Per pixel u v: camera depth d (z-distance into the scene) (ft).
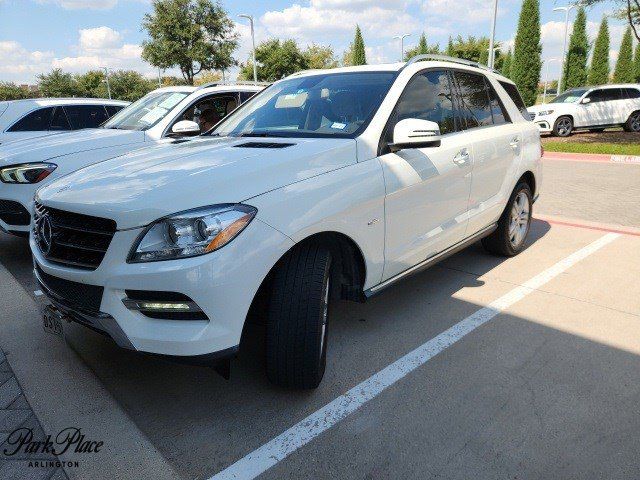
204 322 7.12
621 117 57.00
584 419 8.07
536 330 11.17
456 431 7.85
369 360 10.01
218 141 10.79
